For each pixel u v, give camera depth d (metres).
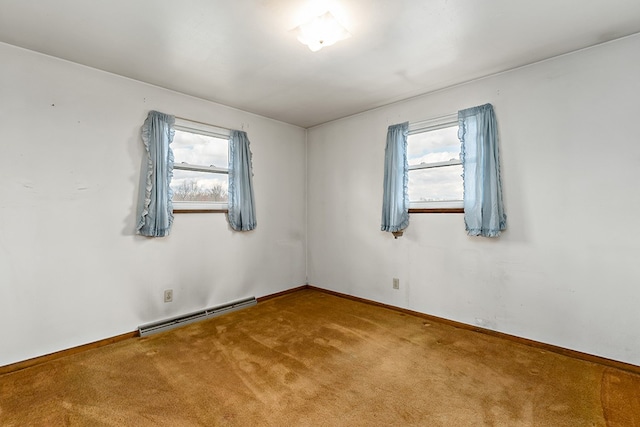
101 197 2.64
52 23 1.98
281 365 2.24
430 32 2.11
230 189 3.56
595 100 2.30
